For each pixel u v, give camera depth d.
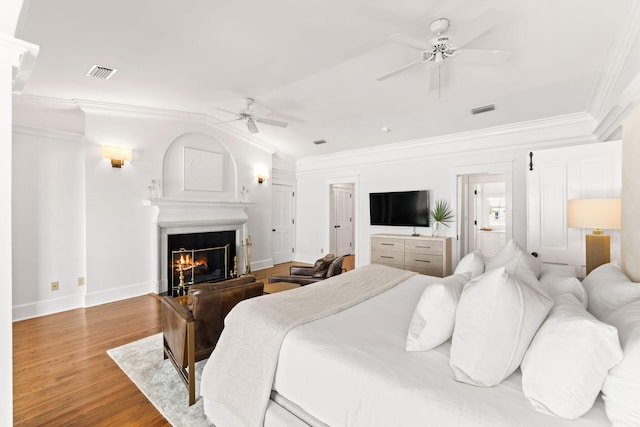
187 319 1.98
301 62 3.03
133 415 1.88
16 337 2.95
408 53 2.84
